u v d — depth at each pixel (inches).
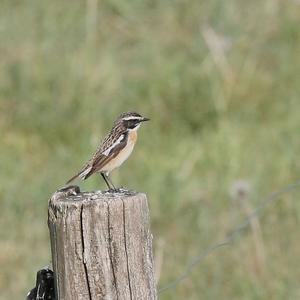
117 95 832.3
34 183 728.3
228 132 791.1
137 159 762.2
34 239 677.3
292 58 890.7
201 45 902.4
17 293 616.1
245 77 863.7
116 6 953.5
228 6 953.5
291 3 956.6
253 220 639.8
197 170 754.2
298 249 647.1
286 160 747.4
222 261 637.9
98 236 345.1
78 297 347.6
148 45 906.7
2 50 872.9
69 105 813.9
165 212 698.2
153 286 354.9
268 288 604.7
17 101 819.4
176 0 971.9
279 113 829.8
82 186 687.7
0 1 938.1
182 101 834.2
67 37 900.6
